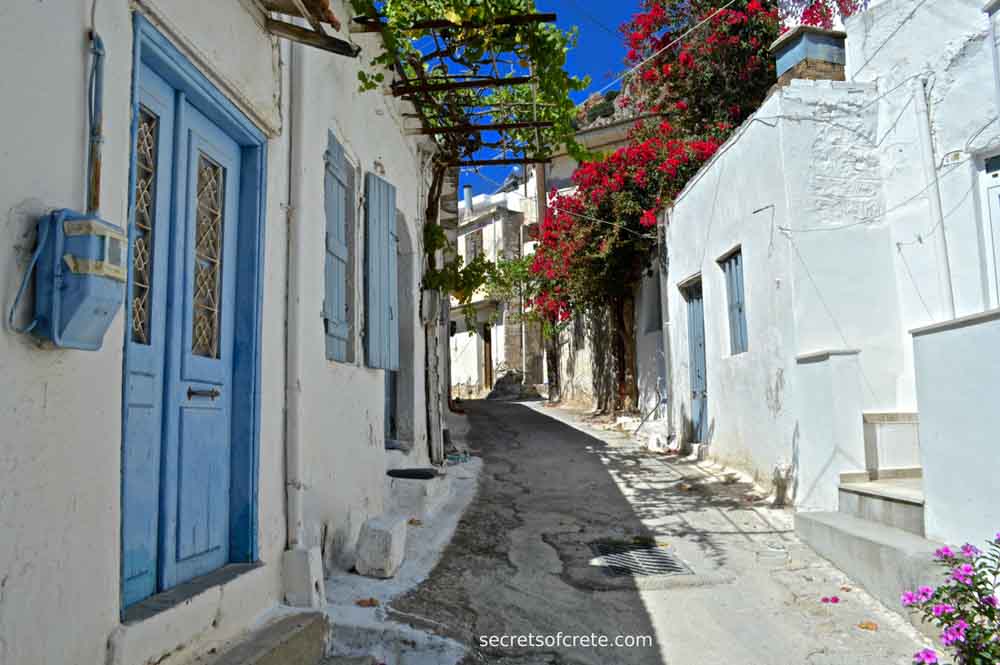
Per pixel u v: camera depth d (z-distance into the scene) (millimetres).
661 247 11938
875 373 7062
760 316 7871
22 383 2129
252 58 3838
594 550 5980
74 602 2336
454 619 4301
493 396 23578
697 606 4758
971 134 6496
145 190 3111
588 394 18172
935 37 6863
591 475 9359
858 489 5859
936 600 3588
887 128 7258
